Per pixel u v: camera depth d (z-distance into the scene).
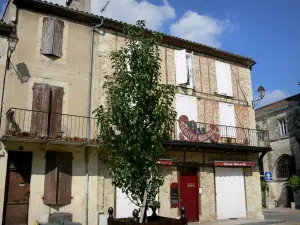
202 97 17.36
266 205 28.28
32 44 13.06
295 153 26.91
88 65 14.20
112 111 8.04
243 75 19.67
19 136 11.31
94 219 12.85
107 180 13.53
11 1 13.06
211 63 18.33
